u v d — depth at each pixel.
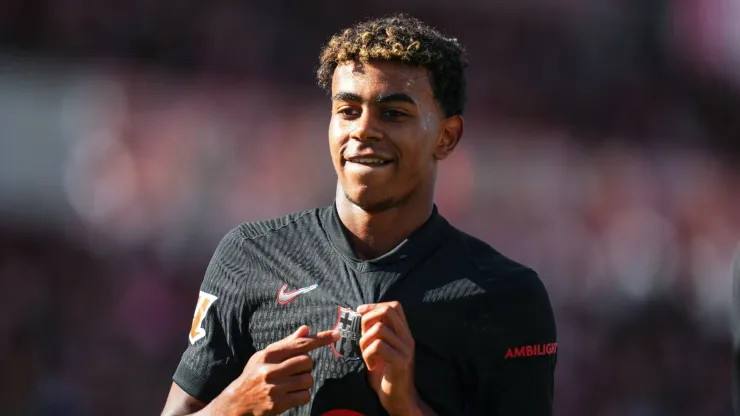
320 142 38.28
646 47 53.31
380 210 7.88
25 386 29.95
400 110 7.61
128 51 36.34
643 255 46.25
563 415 40.88
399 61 7.64
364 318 7.17
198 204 34.72
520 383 7.88
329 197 37.50
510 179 43.41
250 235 8.34
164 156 34.47
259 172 36.34
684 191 49.91
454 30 48.31
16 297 30.72
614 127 49.66
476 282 7.86
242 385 7.15
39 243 31.72
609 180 47.28
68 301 31.83
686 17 54.91
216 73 38.34
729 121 54.38
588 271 44.06
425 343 7.64
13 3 34.38
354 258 7.90
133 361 32.25
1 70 32.19
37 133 31.91
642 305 45.44
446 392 7.68
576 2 51.28
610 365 43.00
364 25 8.02
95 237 32.66
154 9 37.66
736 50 56.56
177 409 7.84
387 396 7.20
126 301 32.59
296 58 41.28
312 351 7.64
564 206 44.62
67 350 31.22
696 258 48.47
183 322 33.53
